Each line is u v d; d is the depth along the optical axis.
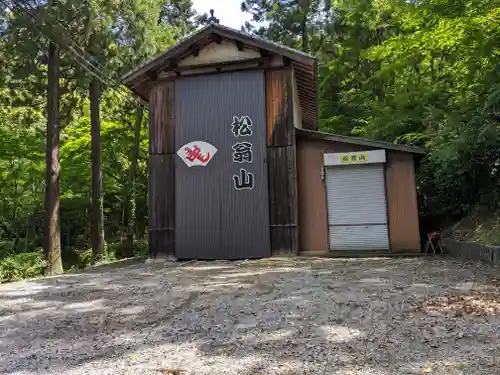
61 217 20.53
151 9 16.23
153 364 3.49
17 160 18.23
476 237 8.93
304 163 10.81
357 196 10.48
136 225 21.17
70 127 20.77
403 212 10.20
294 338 3.97
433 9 9.13
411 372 3.12
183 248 10.51
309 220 10.62
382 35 18.41
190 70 10.91
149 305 5.61
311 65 10.62
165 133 10.92
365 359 3.40
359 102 19.45
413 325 4.21
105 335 4.38
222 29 10.49
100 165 17.23
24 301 6.30
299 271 7.82
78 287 7.30
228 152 10.57
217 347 3.84
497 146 9.55
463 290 5.58
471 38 9.16
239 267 8.79
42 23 11.98
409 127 15.33
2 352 4.00
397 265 8.11
